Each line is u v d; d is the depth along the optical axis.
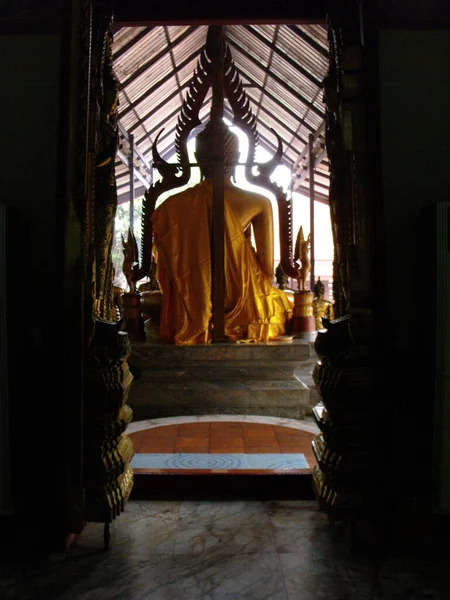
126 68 12.95
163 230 8.30
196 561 3.52
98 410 3.74
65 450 3.68
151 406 7.39
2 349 3.56
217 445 5.77
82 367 3.72
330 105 4.18
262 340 8.35
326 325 4.00
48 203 3.81
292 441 5.93
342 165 4.18
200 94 8.25
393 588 3.22
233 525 4.05
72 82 3.80
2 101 3.85
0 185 3.83
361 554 3.62
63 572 3.39
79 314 3.73
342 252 4.18
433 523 3.71
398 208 3.84
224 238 8.25
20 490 3.68
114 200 4.44
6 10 3.88
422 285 3.75
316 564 3.49
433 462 3.69
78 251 3.78
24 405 3.71
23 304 3.76
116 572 3.38
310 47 11.77
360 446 3.76
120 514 4.24
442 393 3.62
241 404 7.40
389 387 3.75
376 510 3.69
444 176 3.85
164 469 4.81
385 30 3.88
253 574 3.36
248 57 15.19
